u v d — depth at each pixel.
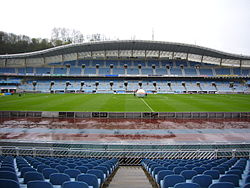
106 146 12.91
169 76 69.44
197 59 77.62
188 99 45.00
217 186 4.92
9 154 12.74
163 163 9.80
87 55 76.44
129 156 12.55
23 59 69.75
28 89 63.53
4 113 27.41
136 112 26.86
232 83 71.94
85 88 65.56
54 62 72.94
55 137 18.39
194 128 22.09
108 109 30.42
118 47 68.88
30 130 20.70
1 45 87.75
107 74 70.25
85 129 21.31
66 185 5.04
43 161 9.45
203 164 8.49
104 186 7.46
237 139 18.14
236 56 65.31
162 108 31.73
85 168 7.39
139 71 72.25
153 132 20.39
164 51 74.44
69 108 31.09
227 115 27.44
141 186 7.48
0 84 65.44
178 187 5.02
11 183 4.50
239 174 6.84
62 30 111.75
